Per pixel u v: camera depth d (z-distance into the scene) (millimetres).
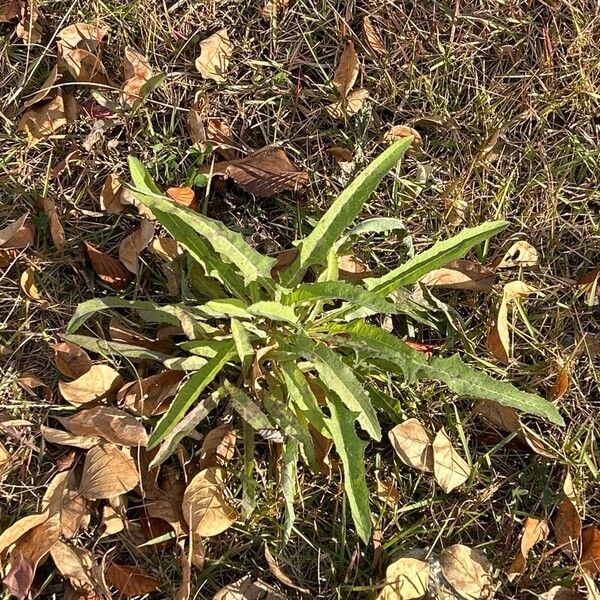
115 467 617
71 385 631
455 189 701
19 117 698
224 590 620
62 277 678
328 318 633
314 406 593
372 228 635
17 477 646
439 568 634
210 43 711
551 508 658
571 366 679
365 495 571
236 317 617
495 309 682
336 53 725
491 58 727
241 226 690
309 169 704
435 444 642
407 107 719
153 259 677
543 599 628
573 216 707
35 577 628
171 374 641
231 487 646
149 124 696
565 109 721
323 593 637
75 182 691
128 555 640
